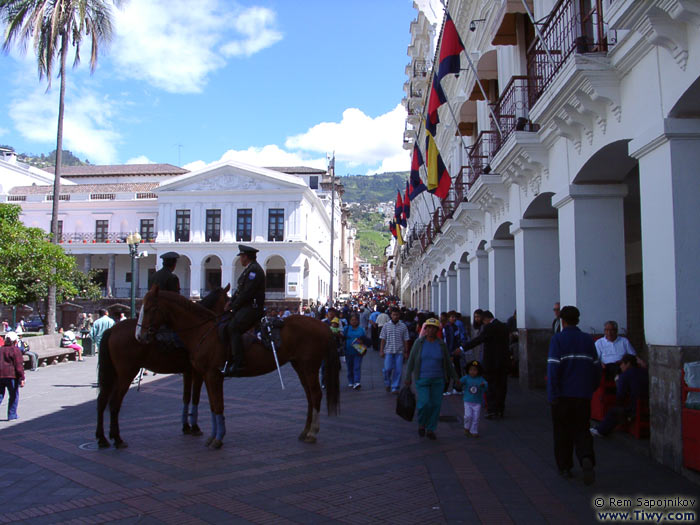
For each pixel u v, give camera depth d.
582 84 7.80
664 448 6.49
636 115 7.20
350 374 14.08
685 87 6.07
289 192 52.47
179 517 5.09
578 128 8.84
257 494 5.73
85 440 8.12
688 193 6.39
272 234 52.69
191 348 7.90
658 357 6.61
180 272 56.50
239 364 7.57
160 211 53.84
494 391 9.75
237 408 10.89
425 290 37.44
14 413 9.66
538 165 11.00
